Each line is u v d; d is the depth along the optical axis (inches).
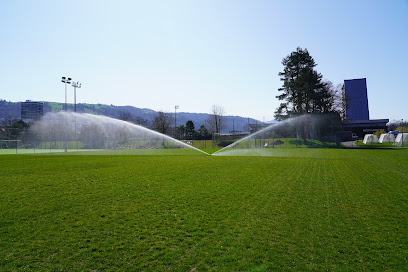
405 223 297.4
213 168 770.2
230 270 198.7
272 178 587.8
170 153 1622.8
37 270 199.6
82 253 226.8
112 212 339.3
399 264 208.2
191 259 215.0
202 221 303.6
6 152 1946.4
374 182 539.2
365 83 3850.9
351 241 249.6
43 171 716.0
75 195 429.4
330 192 447.2
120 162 972.6
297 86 2331.4
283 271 197.6
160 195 427.8
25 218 317.7
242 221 303.3
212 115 4109.3
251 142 2420.0
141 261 212.7
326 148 1968.5
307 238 256.1
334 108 2711.6
